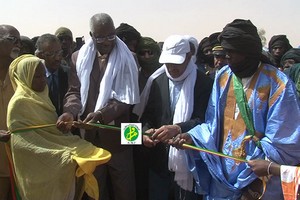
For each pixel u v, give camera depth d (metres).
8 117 3.53
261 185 3.20
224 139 3.36
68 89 4.26
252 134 3.20
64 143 3.59
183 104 3.85
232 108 3.31
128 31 5.34
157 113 4.06
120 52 4.12
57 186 3.51
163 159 4.08
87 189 3.66
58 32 6.60
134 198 4.33
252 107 3.19
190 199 3.95
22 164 3.54
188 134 3.45
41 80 3.61
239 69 3.24
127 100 4.00
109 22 4.00
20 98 3.51
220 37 3.29
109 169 4.20
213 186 3.51
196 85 3.92
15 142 3.51
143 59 4.88
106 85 3.98
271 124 3.09
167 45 3.88
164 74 4.10
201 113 3.84
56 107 4.48
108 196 4.41
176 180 3.85
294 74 5.11
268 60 3.25
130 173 4.27
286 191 2.96
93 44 4.15
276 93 3.10
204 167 3.58
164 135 3.49
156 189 4.26
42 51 4.56
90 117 3.81
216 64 5.05
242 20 3.24
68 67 4.73
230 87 3.33
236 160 3.20
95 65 4.15
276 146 3.08
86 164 3.40
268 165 3.01
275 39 7.27
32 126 3.52
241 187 3.24
